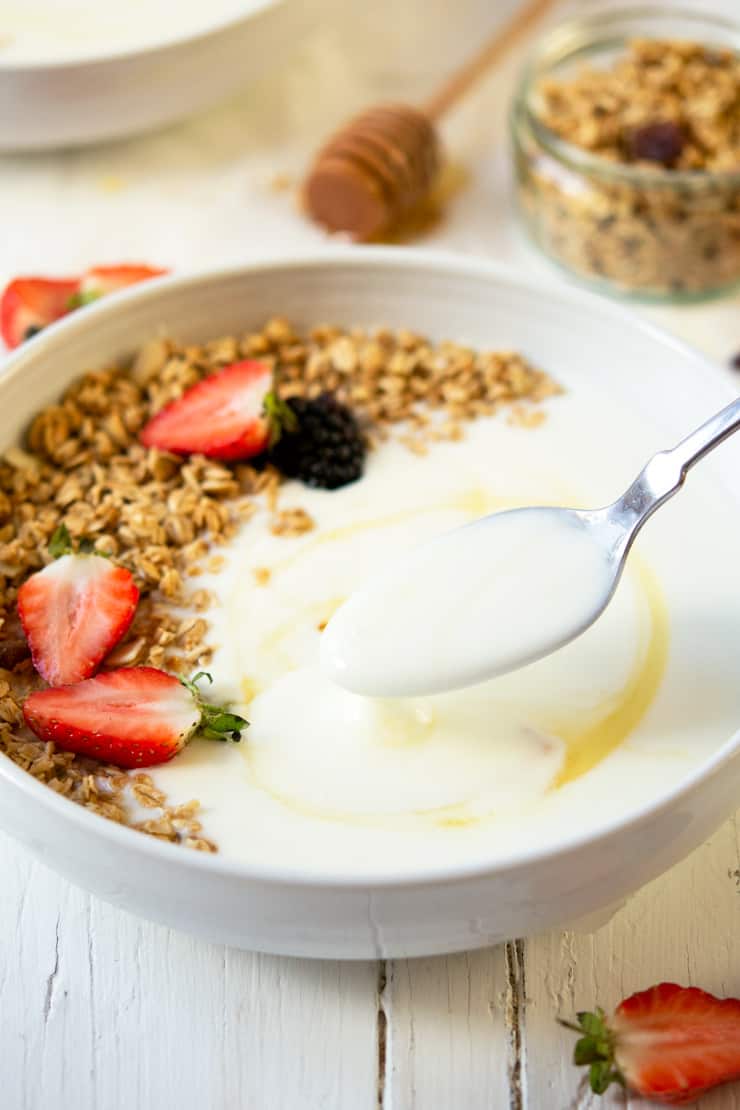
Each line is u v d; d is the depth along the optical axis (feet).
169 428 1.47
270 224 1.82
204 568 1.41
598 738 1.29
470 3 2.06
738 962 1.26
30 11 1.87
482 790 1.26
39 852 1.21
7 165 1.87
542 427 1.51
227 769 1.28
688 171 1.73
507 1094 1.20
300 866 1.22
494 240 1.82
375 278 1.56
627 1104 1.20
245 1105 1.20
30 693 1.31
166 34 1.85
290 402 1.50
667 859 1.21
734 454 1.42
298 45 1.86
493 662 1.23
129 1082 1.20
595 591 1.25
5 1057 1.21
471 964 1.25
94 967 1.25
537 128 1.73
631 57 1.85
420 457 1.49
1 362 1.45
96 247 1.79
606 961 1.26
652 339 1.48
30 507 1.43
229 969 1.25
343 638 1.24
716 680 1.33
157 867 1.15
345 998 1.24
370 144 1.77
